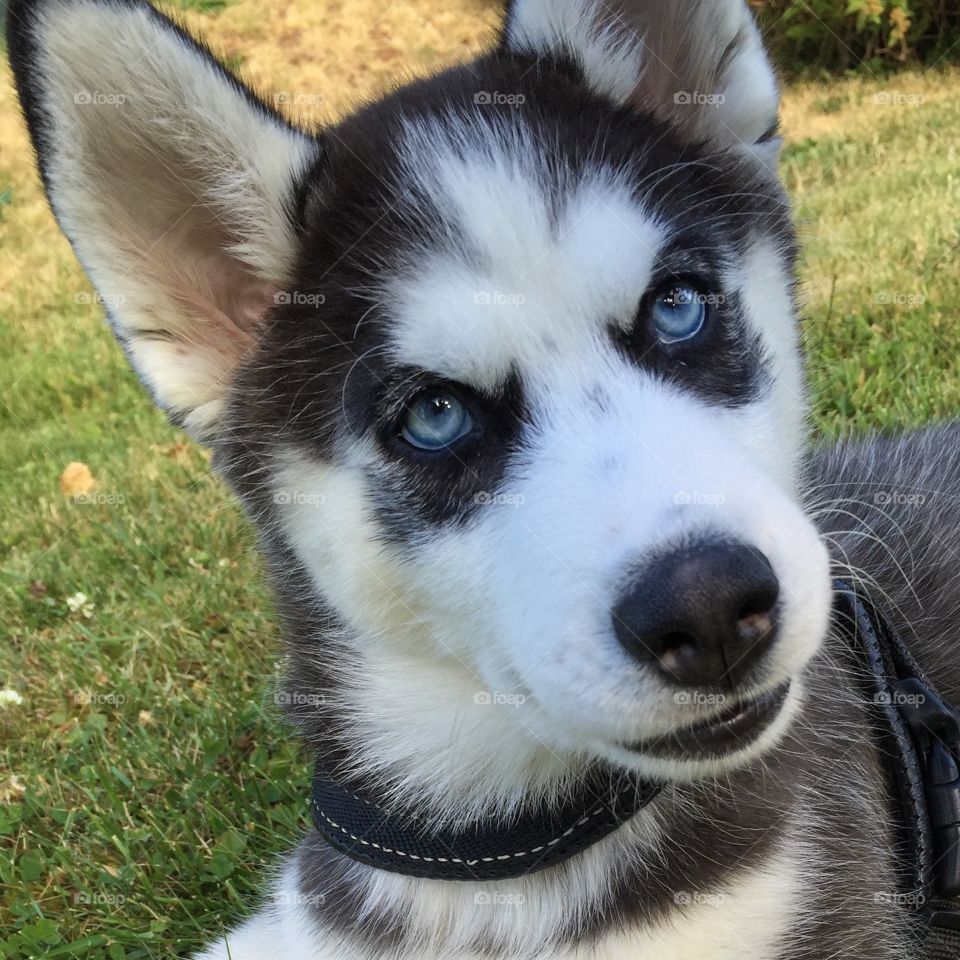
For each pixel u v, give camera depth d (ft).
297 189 0.91
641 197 0.87
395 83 1.07
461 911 0.89
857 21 3.63
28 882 1.20
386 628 0.91
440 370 0.83
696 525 0.71
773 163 0.97
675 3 0.95
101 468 2.31
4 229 4.08
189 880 1.18
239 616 1.57
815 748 0.94
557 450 0.78
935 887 0.96
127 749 1.35
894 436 1.43
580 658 0.73
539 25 0.98
